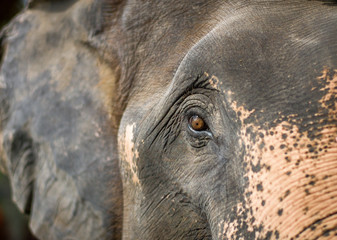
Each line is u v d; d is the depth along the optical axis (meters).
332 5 6.37
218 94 6.02
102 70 8.34
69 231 8.91
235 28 6.30
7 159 10.26
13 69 10.05
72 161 8.66
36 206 9.71
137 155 7.15
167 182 6.77
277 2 6.51
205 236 6.52
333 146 5.13
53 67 9.23
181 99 6.51
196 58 6.35
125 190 7.88
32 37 9.80
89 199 8.45
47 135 9.14
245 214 5.42
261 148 5.41
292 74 5.55
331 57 5.52
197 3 7.23
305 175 5.11
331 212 4.91
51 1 9.76
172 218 6.76
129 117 7.56
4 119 10.29
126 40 7.84
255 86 5.68
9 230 23.66
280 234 5.05
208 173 6.12
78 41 8.85
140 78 7.67
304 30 5.92
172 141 6.67
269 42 5.93
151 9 7.62
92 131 8.34
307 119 5.29
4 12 22.00
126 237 7.92
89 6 8.56
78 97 8.61
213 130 6.10
